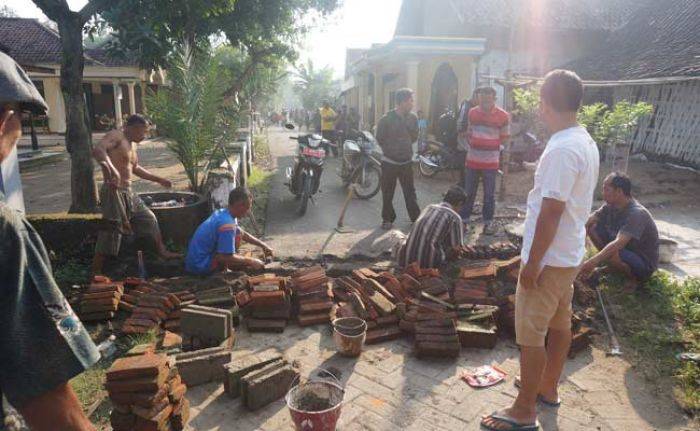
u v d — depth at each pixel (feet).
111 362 11.78
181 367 10.84
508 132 22.98
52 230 18.13
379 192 33.04
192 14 25.29
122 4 21.86
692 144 40.91
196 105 23.49
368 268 17.44
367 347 12.80
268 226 24.23
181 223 19.35
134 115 17.40
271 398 10.34
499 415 9.70
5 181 20.04
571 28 53.11
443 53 45.06
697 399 10.53
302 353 12.42
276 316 13.75
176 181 36.76
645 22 53.52
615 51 52.29
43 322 3.49
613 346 12.77
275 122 156.25
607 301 15.15
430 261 16.61
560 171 8.30
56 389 3.56
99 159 15.96
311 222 25.03
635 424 9.91
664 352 12.53
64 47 21.43
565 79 8.56
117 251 16.65
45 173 41.34
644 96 45.42
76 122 21.72
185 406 9.67
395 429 9.64
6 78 3.57
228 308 13.83
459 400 10.57
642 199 31.27
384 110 64.54
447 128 36.96
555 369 10.28
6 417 3.62
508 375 11.52
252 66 51.78
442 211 16.66
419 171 39.99
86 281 16.40
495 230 22.62
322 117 55.72
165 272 17.33
